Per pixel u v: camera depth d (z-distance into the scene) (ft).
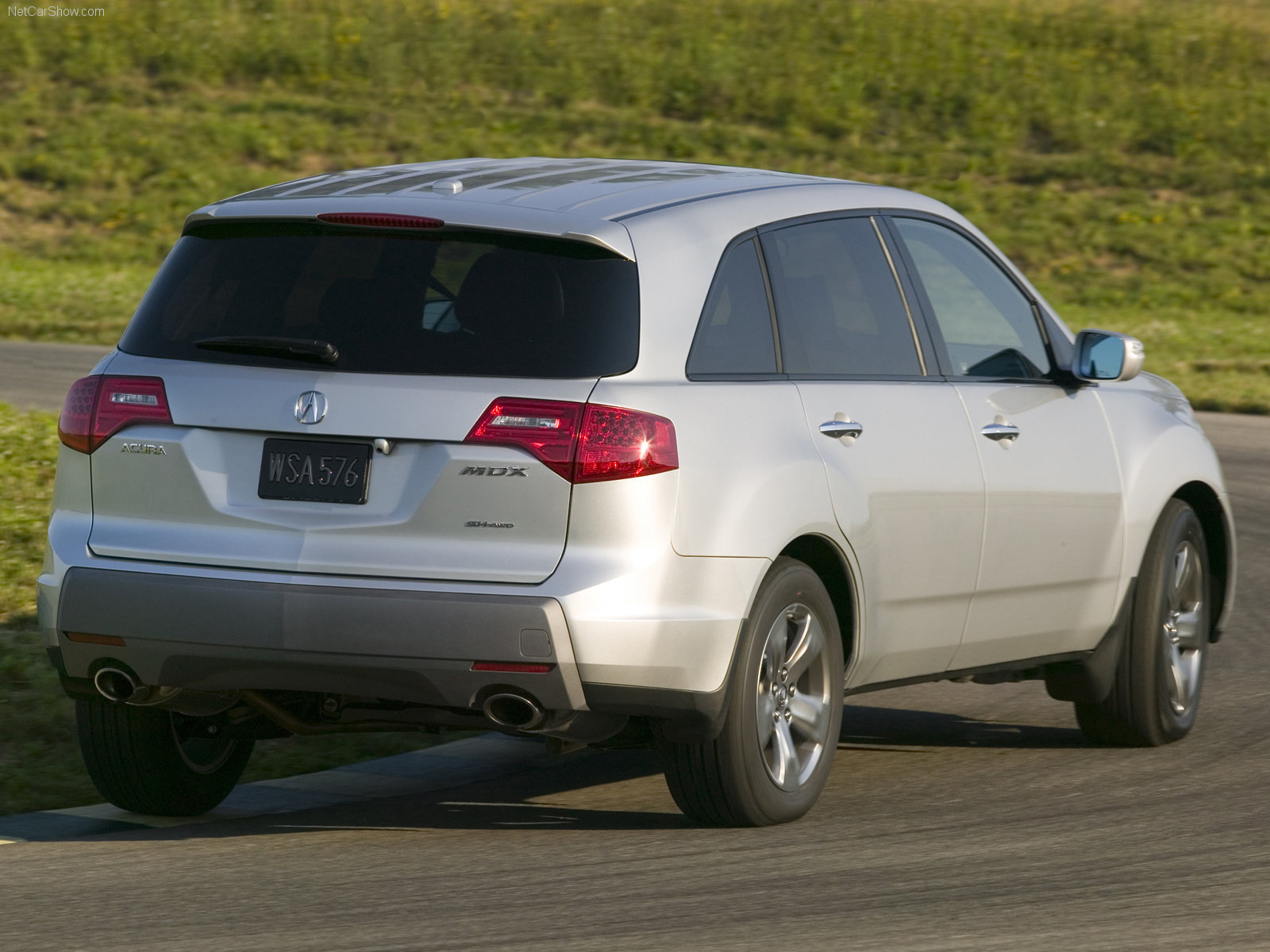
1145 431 74.74
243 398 54.80
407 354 54.24
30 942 46.34
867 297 63.67
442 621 52.34
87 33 400.06
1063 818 61.72
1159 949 46.29
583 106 389.39
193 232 58.80
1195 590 76.84
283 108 377.30
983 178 356.38
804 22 426.51
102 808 63.10
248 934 47.01
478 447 52.95
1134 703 73.77
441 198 57.00
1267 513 134.31
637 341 54.29
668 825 60.13
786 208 61.62
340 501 53.78
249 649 53.78
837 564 60.23
